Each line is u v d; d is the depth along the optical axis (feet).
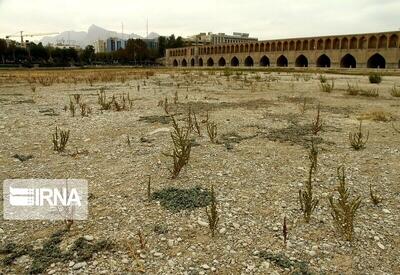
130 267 12.89
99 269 12.75
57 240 14.51
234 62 385.91
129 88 80.12
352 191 19.88
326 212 17.40
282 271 12.80
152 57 497.46
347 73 181.68
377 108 49.01
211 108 48.03
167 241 14.61
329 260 13.50
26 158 24.89
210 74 155.02
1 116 40.81
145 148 27.63
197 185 20.48
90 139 30.32
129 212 17.04
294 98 60.59
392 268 13.05
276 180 21.40
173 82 102.58
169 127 35.19
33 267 12.73
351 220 15.03
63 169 22.79
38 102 54.13
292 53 315.17
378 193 19.69
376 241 14.83
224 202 18.25
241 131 33.99
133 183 20.58
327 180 21.53
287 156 26.12
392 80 116.88
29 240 14.56
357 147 27.96
